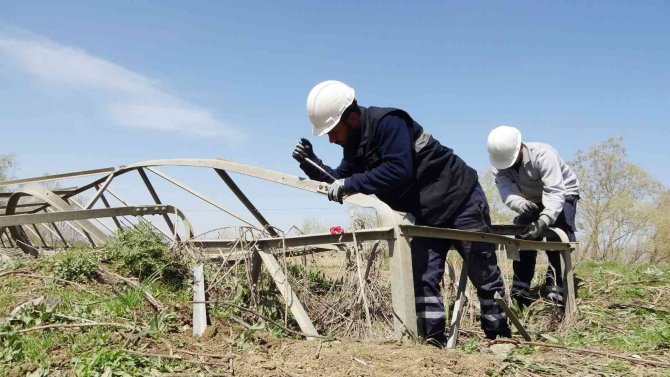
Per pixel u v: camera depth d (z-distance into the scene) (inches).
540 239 231.3
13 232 283.0
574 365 146.9
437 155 170.6
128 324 147.3
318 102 166.2
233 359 134.3
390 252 160.1
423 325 171.6
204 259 201.0
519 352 159.6
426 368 132.7
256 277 187.9
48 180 264.1
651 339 183.2
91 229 241.0
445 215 170.9
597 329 199.9
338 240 168.2
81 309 153.5
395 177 160.4
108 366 121.2
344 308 185.8
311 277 228.7
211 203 227.6
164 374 122.4
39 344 131.6
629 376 140.1
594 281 274.8
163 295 174.7
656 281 265.6
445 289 217.0
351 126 167.2
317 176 192.9
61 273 178.9
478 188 177.6
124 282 181.6
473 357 143.9
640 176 694.5
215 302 157.8
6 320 142.3
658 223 674.8
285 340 152.7
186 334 151.9
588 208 708.0
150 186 255.6
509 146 226.1
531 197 236.1
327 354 139.8
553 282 234.4
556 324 216.4
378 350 143.5
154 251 195.2
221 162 208.4
